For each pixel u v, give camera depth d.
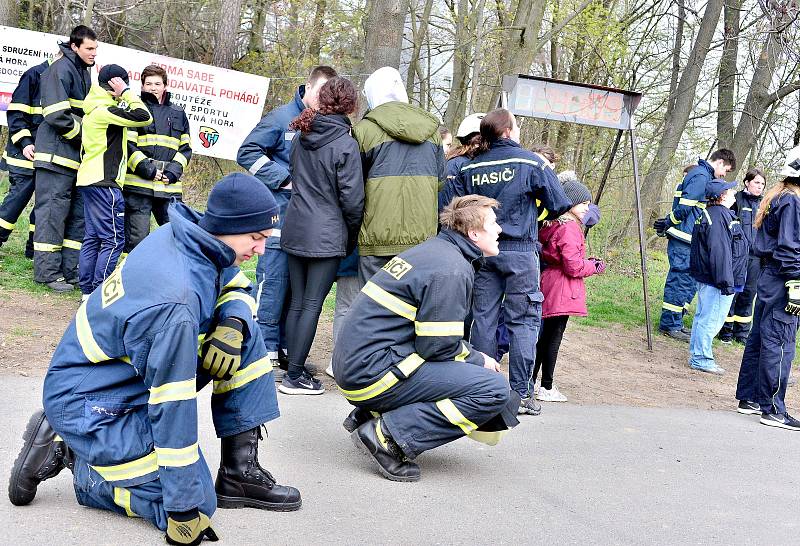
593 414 6.15
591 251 13.32
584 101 8.52
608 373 7.68
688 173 9.48
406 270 4.24
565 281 6.20
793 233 6.11
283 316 6.19
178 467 3.08
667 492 4.59
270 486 3.71
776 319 6.28
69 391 3.20
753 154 17.36
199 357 3.38
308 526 3.62
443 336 4.18
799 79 15.88
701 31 15.15
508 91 8.35
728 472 5.07
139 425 3.21
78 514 3.43
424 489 4.24
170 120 7.84
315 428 5.02
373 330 4.24
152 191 7.70
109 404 3.18
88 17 13.17
